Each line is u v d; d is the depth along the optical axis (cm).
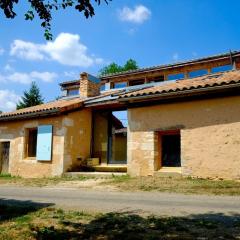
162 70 2184
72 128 1476
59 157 1424
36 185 1141
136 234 443
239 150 998
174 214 573
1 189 1040
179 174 1109
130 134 1248
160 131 1185
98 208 647
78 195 854
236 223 492
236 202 685
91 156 1564
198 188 881
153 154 1178
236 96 1025
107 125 1548
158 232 451
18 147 1619
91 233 453
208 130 1066
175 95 1123
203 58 2000
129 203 702
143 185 975
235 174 995
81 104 1516
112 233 452
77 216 568
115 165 1439
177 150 1188
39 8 539
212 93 1069
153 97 1163
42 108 1539
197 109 1099
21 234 454
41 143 1501
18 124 1642
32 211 625
